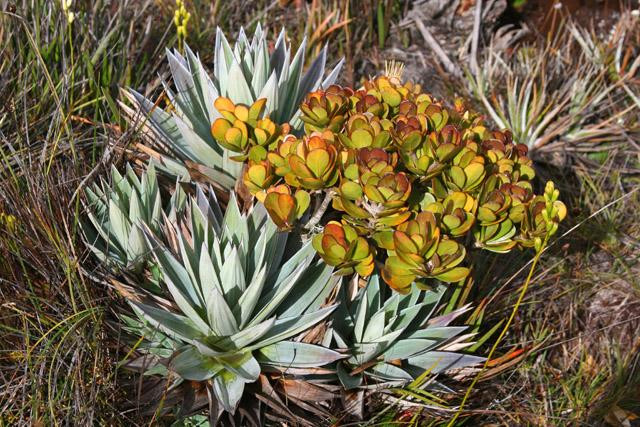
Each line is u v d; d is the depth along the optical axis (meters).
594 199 1.71
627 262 1.57
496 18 2.16
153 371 1.10
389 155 1.07
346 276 1.20
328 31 1.82
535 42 2.11
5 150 1.34
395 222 1.07
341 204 1.08
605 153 1.83
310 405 1.13
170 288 1.06
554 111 1.79
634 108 1.90
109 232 1.21
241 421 1.12
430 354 1.18
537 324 1.40
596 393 1.33
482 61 1.99
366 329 1.15
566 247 1.54
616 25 2.12
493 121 1.83
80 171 1.30
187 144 1.32
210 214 1.16
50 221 1.20
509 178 1.14
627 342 1.44
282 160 1.11
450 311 1.25
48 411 1.10
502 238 1.14
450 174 1.10
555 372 1.36
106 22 1.66
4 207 1.24
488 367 1.27
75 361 1.12
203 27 1.84
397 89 1.20
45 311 1.18
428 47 2.03
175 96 1.30
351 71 1.83
